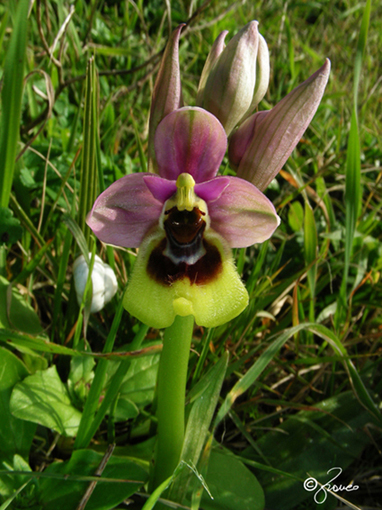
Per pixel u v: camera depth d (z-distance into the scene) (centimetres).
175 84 6
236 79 7
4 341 9
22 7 8
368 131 17
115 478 7
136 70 14
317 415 10
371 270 12
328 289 13
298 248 13
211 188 6
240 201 6
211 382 7
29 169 11
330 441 9
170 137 6
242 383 8
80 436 8
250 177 7
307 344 11
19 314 9
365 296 12
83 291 9
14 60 8
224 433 9
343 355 9
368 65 22
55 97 13
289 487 9
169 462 8
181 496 7
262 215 6
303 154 17
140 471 8
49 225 11
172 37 6
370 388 10
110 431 9
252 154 7
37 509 7
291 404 9
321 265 12
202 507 8
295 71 19
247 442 10
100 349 10
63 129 13
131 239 7
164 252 7
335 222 13
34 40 16
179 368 7
